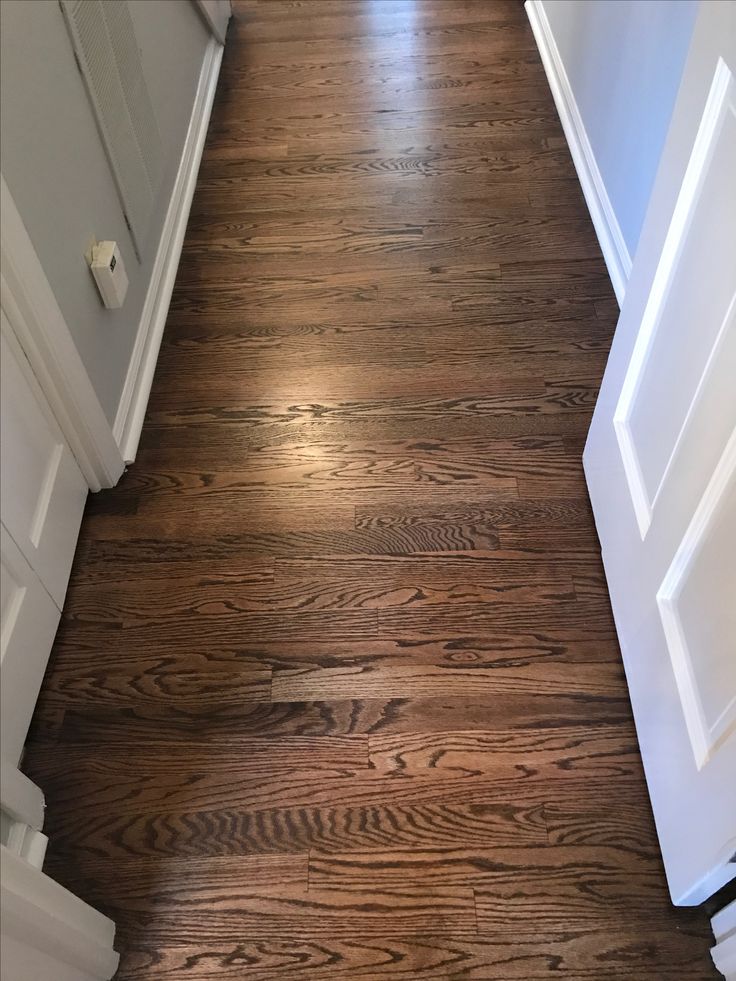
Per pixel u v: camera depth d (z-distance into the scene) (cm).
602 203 203
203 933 112
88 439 147
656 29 162
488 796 122
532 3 269
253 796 123
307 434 169
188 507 157
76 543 150
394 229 210
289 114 245
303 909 114
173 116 210
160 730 130
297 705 132
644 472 120
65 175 137
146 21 189
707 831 96
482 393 174
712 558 94
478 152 229
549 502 156
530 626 140
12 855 83
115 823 121
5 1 115
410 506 156
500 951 110
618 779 124
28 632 127
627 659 130
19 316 119
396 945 111
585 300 192
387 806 122
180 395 177
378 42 269
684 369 102
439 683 134
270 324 190
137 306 176
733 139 85
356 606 143
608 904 113
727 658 91
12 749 121
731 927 104
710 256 93
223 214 216
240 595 145
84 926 99
